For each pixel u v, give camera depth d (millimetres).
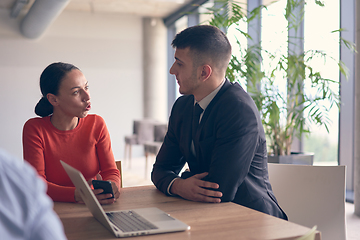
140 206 1289
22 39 7906
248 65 3221
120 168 1873
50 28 8070
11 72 7898
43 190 489
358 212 3463
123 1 7352
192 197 1345
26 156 1572
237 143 1376
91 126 1702
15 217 438
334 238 1626
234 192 1358
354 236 2826
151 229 974
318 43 4328
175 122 1652
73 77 1566
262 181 1505
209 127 1478
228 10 3176
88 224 1073
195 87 1487
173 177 1470
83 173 1669
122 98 8594
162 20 8656
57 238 457
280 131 3594
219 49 1444
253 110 1444
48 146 1608
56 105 1597
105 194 1325
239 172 1366
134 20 8570
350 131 4160
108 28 8438
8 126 7930
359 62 3469
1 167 457
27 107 8023
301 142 4809
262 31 5020
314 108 3291
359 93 3479
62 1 5637
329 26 4203
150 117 8664
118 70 8547
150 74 8633
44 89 1576
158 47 8648
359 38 3455
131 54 8609
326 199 1657
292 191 1732
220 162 1368
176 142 1691
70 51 8227
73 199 1354
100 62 8430
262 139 1508
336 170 1645
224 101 1443
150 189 1579
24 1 6559
